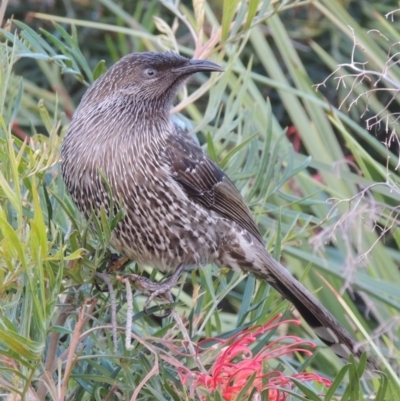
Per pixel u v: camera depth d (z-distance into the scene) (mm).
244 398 5828
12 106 8086
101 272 6590
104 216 6160
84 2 12500
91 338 6574
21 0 12398
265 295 7613
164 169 8023
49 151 7031
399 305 9281
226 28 8445
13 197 5746
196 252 8273
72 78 12688
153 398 6520
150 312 6703
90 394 6773
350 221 7426
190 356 6352
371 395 7438
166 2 8773
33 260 5613
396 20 12500
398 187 7953
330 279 9977
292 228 8070
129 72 8031
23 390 5762
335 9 11266
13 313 6227
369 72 7422
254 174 8602
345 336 8250
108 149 7758
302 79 11164
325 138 11023
